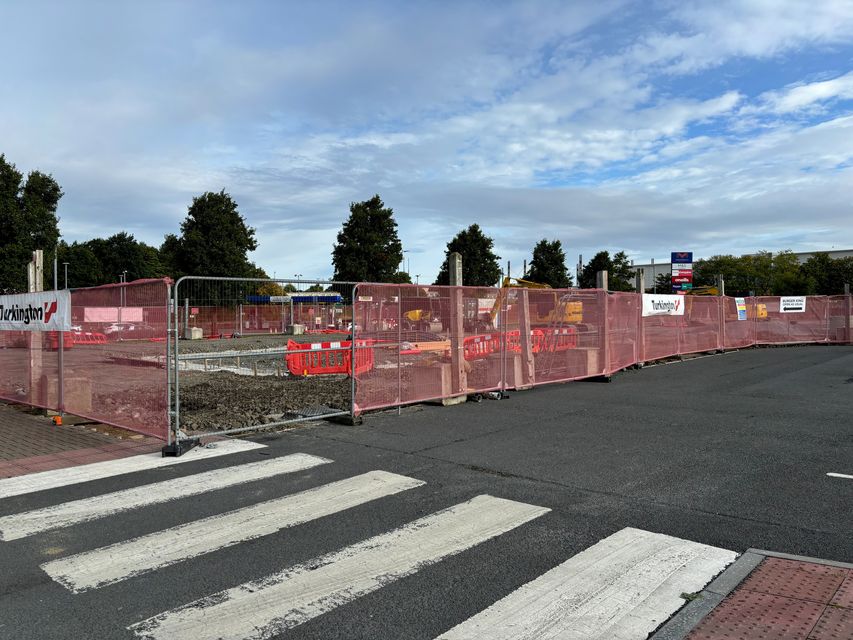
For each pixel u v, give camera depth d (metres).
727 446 7.41
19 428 8.76
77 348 8.91
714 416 9.45
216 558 4.22
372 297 9.62
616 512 5.07
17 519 5.04
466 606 3.49
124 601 3.61
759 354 21.30
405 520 4.93
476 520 4.91
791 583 3.65
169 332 7.21
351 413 9.05
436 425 8.91
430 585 3.77
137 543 4.50
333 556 4.23
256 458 7.03
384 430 8.58
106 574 3.99
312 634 3.21
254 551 4.34
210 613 3.45
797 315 25.53
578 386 13.17
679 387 12.89
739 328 23.50
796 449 7.23
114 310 8.16
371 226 47.97
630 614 3.36
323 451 7.36
